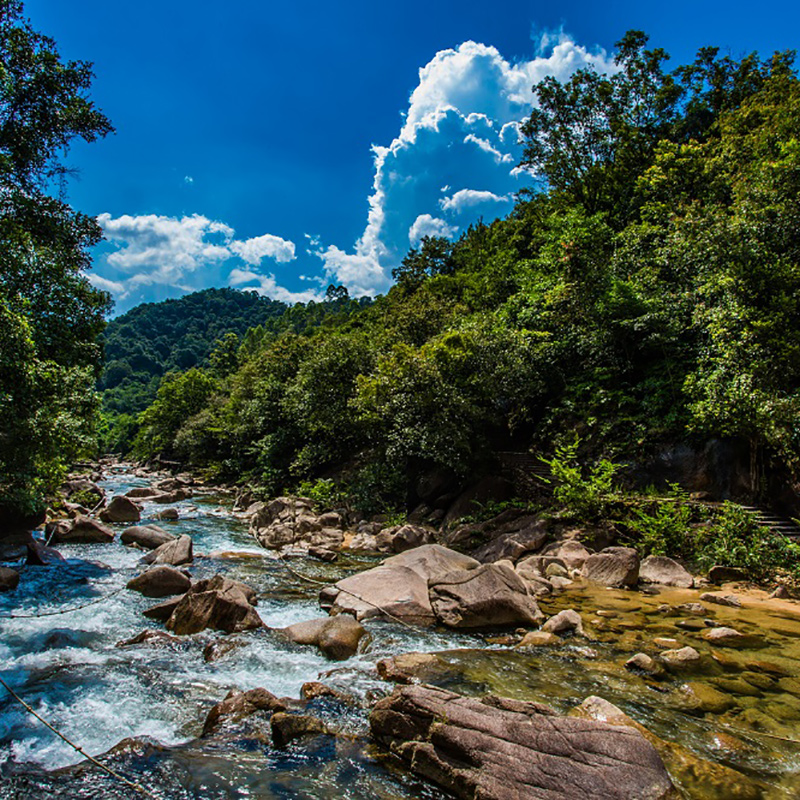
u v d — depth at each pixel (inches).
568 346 826.8
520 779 154.0
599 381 759.1
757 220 558.6
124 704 220.7
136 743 187.0
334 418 964.0
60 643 288.2
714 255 586.6
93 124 610.5
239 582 404.5
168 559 483.5
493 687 232.2
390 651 284.5
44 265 566.9
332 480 964.0
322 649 281.4
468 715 176.7
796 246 543.8
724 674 246.1
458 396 705.6
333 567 504.7
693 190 938.1
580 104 1337.4
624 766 155.1
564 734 165.6
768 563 438.0
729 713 208.1
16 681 239.8
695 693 225.1
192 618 315.0
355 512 797.2
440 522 710.5
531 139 1403.8
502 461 762.8
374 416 792.3
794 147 608.4
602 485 559.8
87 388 575.5
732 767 171.3
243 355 3272.6
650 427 652.7
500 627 325.7
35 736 194.5
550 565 469.1
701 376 591.2
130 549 537.6
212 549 587.5
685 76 1461.6
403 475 821.2
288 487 1098.7
